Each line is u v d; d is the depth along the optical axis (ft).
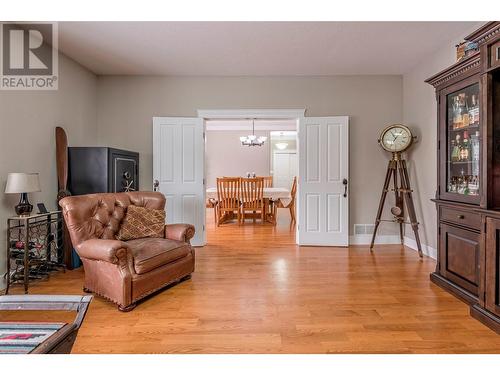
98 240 8.39
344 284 9.92
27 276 9.23
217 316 7.72
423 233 13.76
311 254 13.71
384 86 15.44
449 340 6.55
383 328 7.07
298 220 15.57
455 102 9.44
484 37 7.19
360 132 15.55
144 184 15.64
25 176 9.34
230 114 15.48
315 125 15.25
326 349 6.23
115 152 12.67
